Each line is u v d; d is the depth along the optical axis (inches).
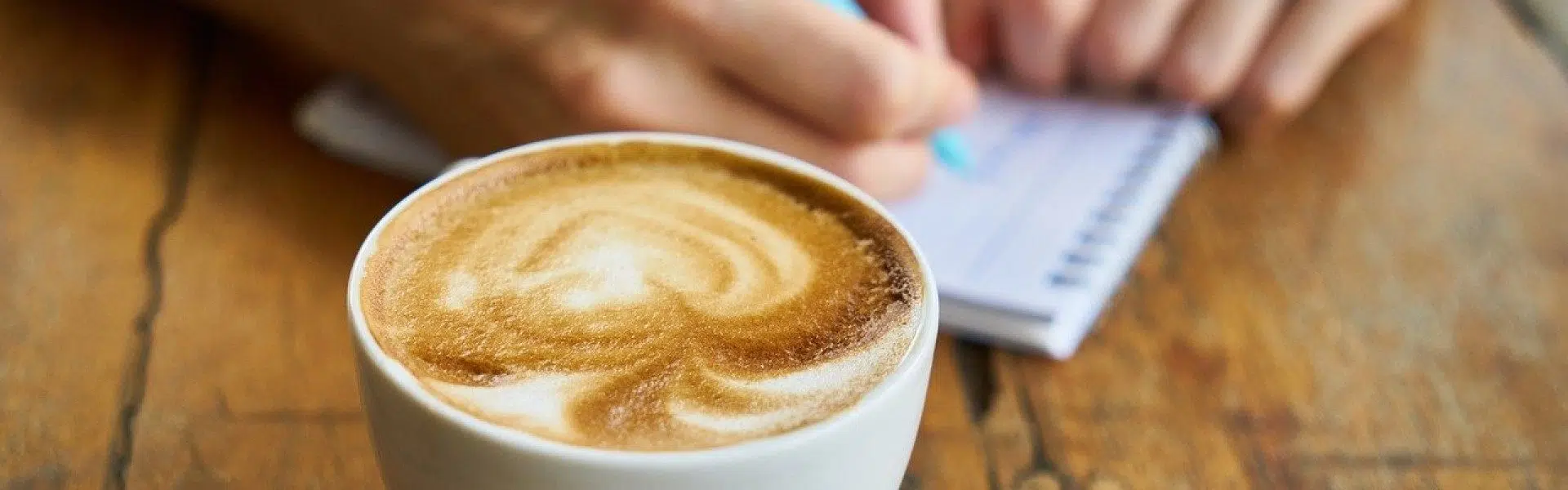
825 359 12.3
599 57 18.1
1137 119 20.5
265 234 17.1
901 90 17.6
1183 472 15.1
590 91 18.1
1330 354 16.8
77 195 17.4
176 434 14.5
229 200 17.7
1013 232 17.6
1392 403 16.1
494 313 12.6
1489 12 26.5
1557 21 28.5
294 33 19.8
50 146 18.2
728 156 14.5
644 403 11.8
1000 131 20.1
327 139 18.9
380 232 13.0
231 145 18.7
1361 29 22.8
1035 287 16.5
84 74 19.8
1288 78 20.8
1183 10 21.0
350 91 19.6
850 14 18.3
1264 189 19.7
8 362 15.1
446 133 19.1
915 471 14.8
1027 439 15.3
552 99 18.3
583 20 18.2
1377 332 17.1
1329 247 18.6
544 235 13.4
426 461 11.6
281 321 15.9
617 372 12.1
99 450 14.3
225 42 21.1
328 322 16.0
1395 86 22.9
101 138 18.5
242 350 15.5
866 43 17.6
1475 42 24.9
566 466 11.1
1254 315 17.3
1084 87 21.5
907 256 13.3
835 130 17.9
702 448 11.3
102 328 15.6
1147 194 18.5
